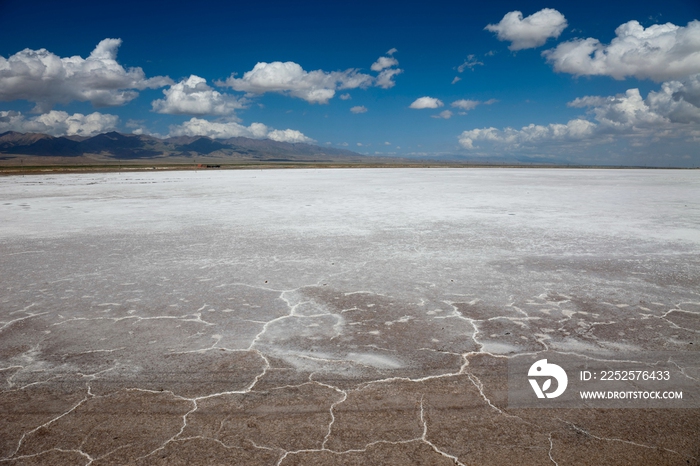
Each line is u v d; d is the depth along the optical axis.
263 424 3.05
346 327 4.78
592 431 2.95
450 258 7.96
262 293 6.00
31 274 6.98
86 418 3.14
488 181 35.50
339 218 13.32
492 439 2.87
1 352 4.22
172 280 6.64
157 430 3.00
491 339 4.42
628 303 5.43
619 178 41.53
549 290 6.00
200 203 17.97
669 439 2.86
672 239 9.49
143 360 4.04
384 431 2.96
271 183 32.84
